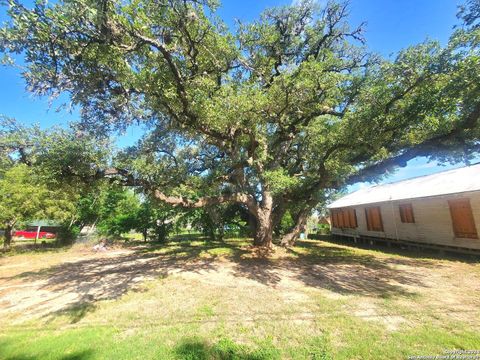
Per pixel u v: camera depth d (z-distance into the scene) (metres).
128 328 4.53
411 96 8.25
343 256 11.93
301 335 4.13
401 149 11.09
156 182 11.43
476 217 10.86
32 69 5.43
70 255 14.80
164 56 6.58
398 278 7.72
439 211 12.69
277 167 13.62
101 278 8.58
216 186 14.88
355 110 9.33
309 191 13.59
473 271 8.47
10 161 9.74
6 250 17.33
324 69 11.42
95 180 9.52
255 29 11.63
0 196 16.53
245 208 19.97
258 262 10.60
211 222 20.73
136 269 9.84
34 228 34.00
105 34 5.50
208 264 10.29
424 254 12.38
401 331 4.17
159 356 3.59
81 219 23.38
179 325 4.59
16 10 4.45
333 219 24.05
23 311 5.64
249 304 5.59
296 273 8.57
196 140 13.26
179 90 7.39
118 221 21.03
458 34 6.83
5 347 3.92
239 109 7.77
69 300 6.33
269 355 3.57
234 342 3.97
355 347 3.72
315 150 12.88
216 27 8.25
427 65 7.37
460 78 6.89
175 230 22.09
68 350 3.80
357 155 11.77
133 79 6.39
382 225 16.83
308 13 12.85
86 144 8.43
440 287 6.71
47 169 8.37
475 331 4.13
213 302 5.76
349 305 5.41
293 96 9.55
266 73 12.13
